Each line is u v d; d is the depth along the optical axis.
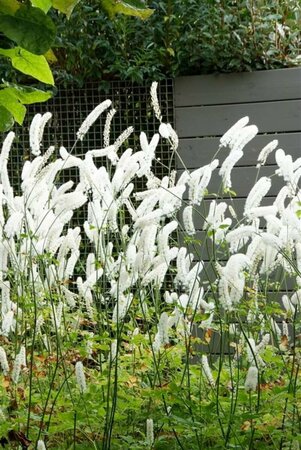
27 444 3.13
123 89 5.85
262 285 3.96
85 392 3.28
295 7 5.96
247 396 3.22
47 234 3.41
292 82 5.72
